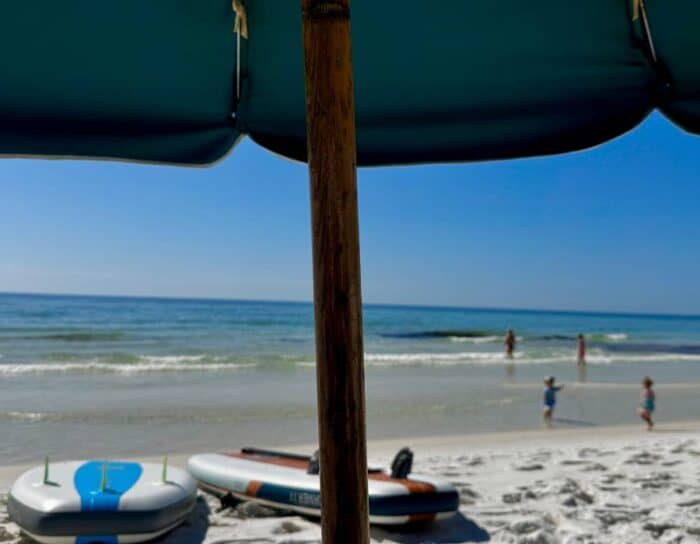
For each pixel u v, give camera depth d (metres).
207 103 2.20
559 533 5.32
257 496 5.89
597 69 2.09
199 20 1.93
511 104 2.25
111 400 14.05
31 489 5.04
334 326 1.25
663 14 1.87
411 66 2.15
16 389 15.73
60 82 2.08
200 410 12.79
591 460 8.10
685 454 8.48
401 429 11.16
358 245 1.28
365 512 1.26
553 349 35.31
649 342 44.12
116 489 5.10
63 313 54.50
